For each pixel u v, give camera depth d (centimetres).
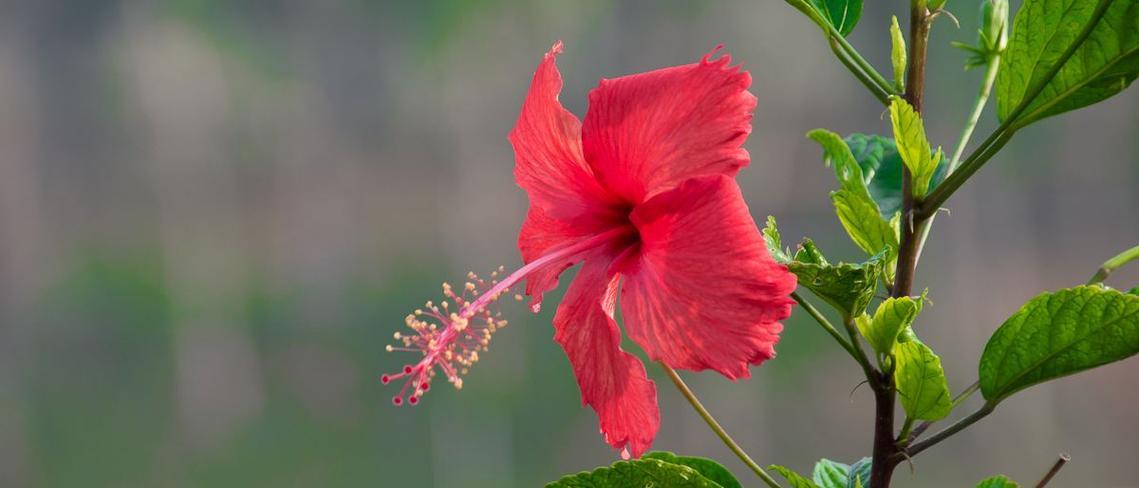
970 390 165
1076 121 1961
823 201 1966
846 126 1980
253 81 2089
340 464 1717
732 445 174
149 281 1989
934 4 167
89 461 1786
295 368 1917
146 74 2050
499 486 1684
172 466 1762
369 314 1988
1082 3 161
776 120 1994
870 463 192
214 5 2078
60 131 2025
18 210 1969
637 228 170
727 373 151
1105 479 1555
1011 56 167
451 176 2097
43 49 2020
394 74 2109
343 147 2103
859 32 1911
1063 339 158
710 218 154
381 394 1834
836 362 1711
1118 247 1931
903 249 170
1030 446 1603
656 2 2038
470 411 1723
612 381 167
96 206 2025
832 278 153
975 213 1952
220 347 1947
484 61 2086
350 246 2078
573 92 2039
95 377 1902
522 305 1764
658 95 162
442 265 2069
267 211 2077
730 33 2016
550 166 183
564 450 1697
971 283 1917
